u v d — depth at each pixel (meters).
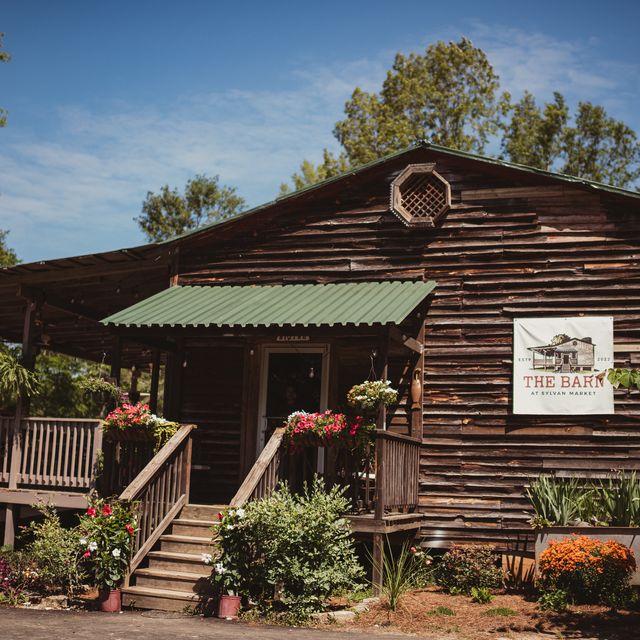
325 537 10.81
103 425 13.23
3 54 28.45
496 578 12.27
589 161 43.78
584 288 14.31
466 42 43.09
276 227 16.19
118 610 11.16
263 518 10.71
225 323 13.15
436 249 15.15
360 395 12.15
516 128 43.91
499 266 14.78
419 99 41.41
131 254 15.84
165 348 15.91
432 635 9.64
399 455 13.07
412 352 14.81
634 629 9.81
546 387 14.15
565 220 14.63
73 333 20.81
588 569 11.20
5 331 20.70
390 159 15.47
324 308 13.63
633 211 14.36
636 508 12.23
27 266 15.84
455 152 15.02
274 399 15.47
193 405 16.06
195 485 15.74
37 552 12.02
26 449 15.08
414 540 14.02
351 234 15.72
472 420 14.44
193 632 9.48
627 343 13.95
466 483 14.25
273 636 9.33
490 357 14.54
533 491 13.05
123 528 11.38
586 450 13.90
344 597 11.63
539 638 9.43
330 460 12.99
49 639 8.92
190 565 11.71
